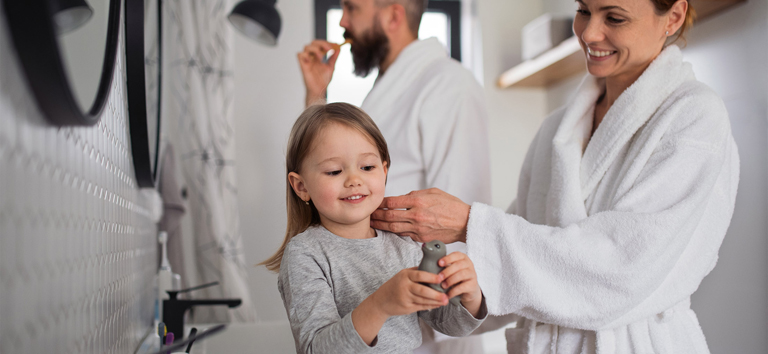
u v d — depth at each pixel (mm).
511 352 941
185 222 2127
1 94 374
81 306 598
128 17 821
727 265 1518
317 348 613
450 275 605
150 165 991
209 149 2168
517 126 2574
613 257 767
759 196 1417
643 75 869
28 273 431
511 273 808
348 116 745
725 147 820
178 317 1101
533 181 1047
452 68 1300
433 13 2693
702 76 1661
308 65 1723
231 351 1154
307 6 2463
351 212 719
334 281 720
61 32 431
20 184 413
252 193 2381
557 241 785
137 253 1043
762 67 1419
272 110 2414
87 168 628
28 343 430
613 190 862
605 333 814
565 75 2326
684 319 859
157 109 1209
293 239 750
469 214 836
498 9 2592
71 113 478
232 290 2104
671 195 790
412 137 1277
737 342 1468
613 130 876
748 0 1471
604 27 861
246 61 2406
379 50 1416
